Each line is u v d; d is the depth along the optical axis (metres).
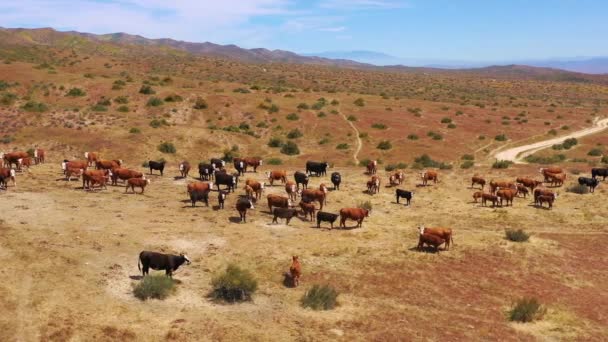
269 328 16.69
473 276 22.59
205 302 18.64
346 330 16.84
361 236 27.44
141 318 16.84
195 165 53.53
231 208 32.12
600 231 30.22
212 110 81.62
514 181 43.19
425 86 177.00
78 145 54.50
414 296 20.34
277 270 22.19
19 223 25.50
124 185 37.34
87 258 21.64
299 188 39.41
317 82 157.75
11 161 40.66
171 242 24.92
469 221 31.73
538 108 119.06
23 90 79.94
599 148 71.56
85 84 85.50
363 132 75.56
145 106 79.69
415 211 33.88
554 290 21.72
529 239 27.59
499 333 17.36
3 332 14.99
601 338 17.44
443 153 65.69
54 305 16.97
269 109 83.44
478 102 127.44
